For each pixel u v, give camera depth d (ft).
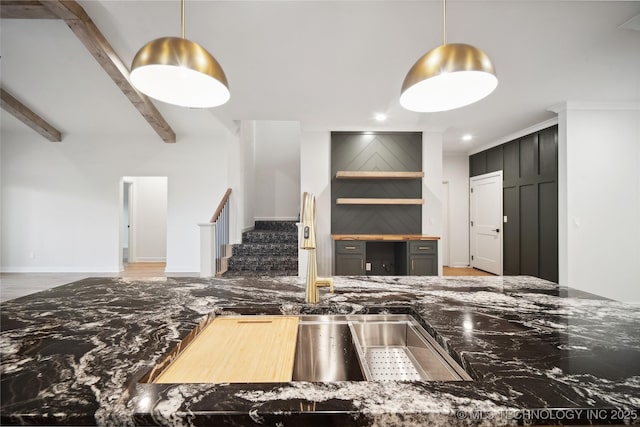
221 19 7.46
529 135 15.01
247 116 13.53
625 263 11.69
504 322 3.30
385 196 15.38
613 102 11.52
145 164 18.84
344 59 8.98
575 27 7.48
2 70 13.35
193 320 3.34
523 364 2.37
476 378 2.26
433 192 15.24
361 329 3.90
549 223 13.87
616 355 2.52
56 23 10.87
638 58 8.69
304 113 13.09
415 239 13.61
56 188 18.60
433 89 4.78
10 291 14.15
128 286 4.86
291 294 4.43
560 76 9.68
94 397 1.92
